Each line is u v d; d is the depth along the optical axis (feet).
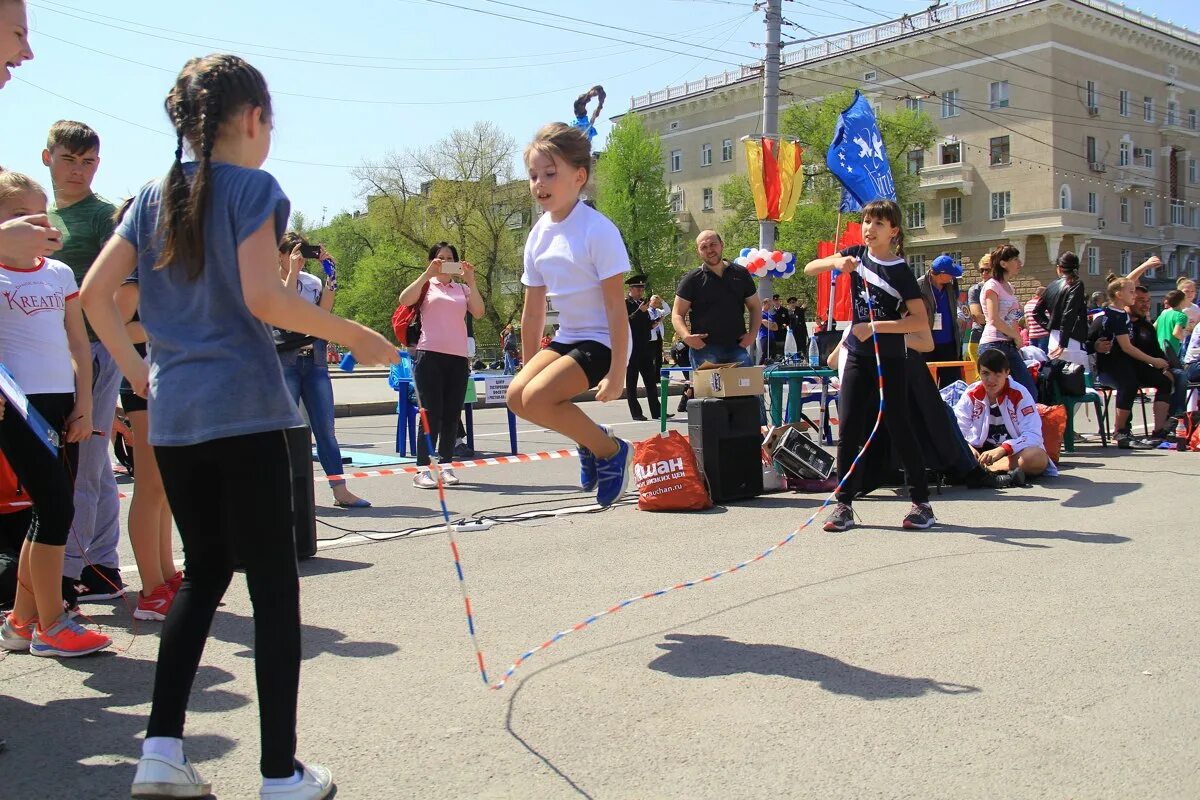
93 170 14.55
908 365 23.09
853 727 9.72
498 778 8.74
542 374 13.00
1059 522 19.56
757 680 11.02
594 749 9.32
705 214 198.80
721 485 22.27
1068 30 146.30
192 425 7.95
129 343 8.66
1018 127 148.36
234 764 9.12
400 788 8.57
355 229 232.12
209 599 8.43
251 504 8.12
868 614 13.39
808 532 18.99
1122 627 12.75
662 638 12.56
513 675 11.34
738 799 8.29
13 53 11.09
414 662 11.84
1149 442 33.27
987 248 152.76
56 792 8.62
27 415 10.64
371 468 30.22
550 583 15.39
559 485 26.48
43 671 11.77
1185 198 166.20
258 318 8.08
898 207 18.58
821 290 26.73
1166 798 8.27
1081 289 31.12
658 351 50.93
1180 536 18.12
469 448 33.24
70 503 11.89
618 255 12.93
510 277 182.39
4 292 12.22
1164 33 157.69
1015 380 27.25
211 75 8.22
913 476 19.08
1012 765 8.86
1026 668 11.28
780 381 26.30
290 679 8.15
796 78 173.47
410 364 32.53
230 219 7.98
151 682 11.43
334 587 15.34
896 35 159.53
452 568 16.47
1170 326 37.17
